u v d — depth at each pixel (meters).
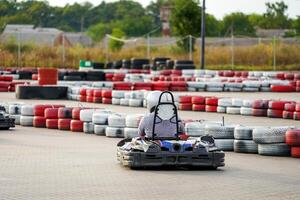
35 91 47.50
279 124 33.81
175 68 71.44
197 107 40.72
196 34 92.00
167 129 21.80
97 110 31.39
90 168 21.45
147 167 21.55
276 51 85.44
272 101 37.53
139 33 160.62
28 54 84.56
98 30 155.62
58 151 25.14
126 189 18.17
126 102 43.72
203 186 18.64
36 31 122.06
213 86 53.41
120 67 77.12
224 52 87.50
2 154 24.25
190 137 25.78
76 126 31.34
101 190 18.02
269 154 24.45
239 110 38.78
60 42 114.94
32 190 17.97
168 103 21.78
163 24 154.62
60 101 46.44
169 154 20.98
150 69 74.94
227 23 143.38
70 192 17.73
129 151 21.11
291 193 17.80
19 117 33.88
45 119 32.84
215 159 21.22
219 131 25.61
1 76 58.22
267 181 19.48
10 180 19.36
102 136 29.92
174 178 19.83
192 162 21.11
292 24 138.88
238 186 18.67
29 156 23.86
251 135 25.05
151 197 17.16
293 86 53.56
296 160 23.52
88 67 74.31
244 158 23.94
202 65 66.44
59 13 178.75
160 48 101.38
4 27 125.38
